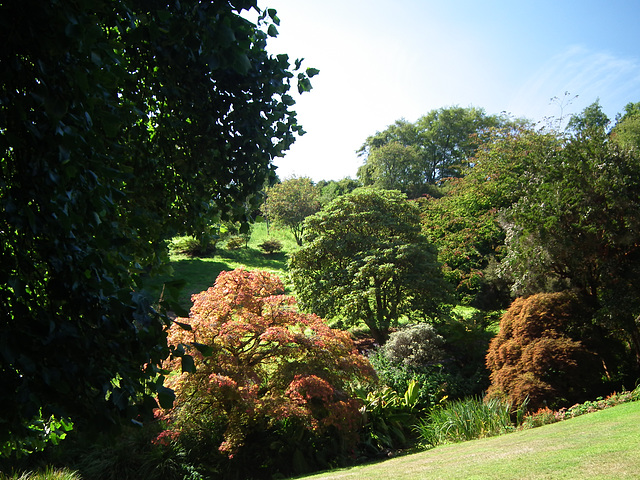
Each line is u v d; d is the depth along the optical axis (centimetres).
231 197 393
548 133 2625
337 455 993
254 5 257
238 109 329
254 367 1055
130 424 202
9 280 192
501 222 1470
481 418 993
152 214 373
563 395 1048
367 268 1766
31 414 176
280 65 321
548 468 501
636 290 1153
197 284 2441
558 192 1266
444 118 5259
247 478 936
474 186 2789
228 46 221
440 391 1353
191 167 386
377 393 1245
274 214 3556
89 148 210
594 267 1262
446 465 635
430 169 5328
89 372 188
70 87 204
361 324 2156
